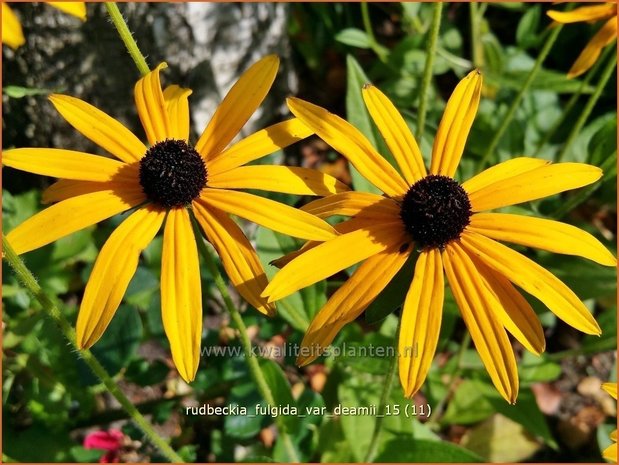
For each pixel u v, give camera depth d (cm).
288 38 30
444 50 27
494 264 14
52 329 20
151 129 15
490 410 23
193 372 13
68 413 22
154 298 20
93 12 22
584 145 26
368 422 20
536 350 13
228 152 15
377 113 15
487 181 15
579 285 20
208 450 23
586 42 29
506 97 27
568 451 24
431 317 13
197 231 14
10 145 25
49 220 14
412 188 14
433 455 19
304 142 31
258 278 14
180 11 23
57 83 24
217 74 26
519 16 32
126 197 14
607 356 26
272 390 19
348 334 21
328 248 14
